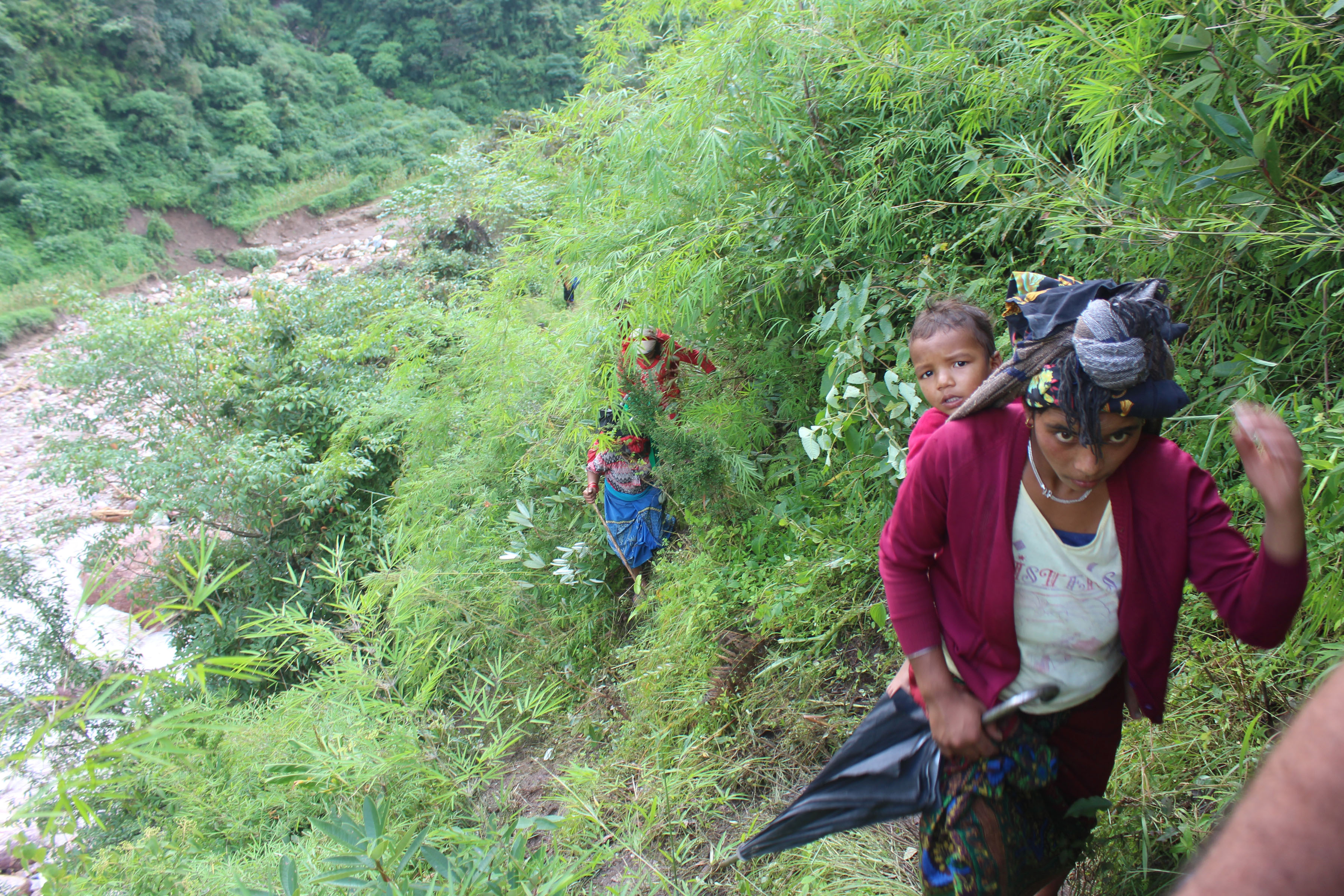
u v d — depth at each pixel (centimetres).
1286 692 216
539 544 486
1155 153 242
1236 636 142
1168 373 129
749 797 287
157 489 704
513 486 523
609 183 470
